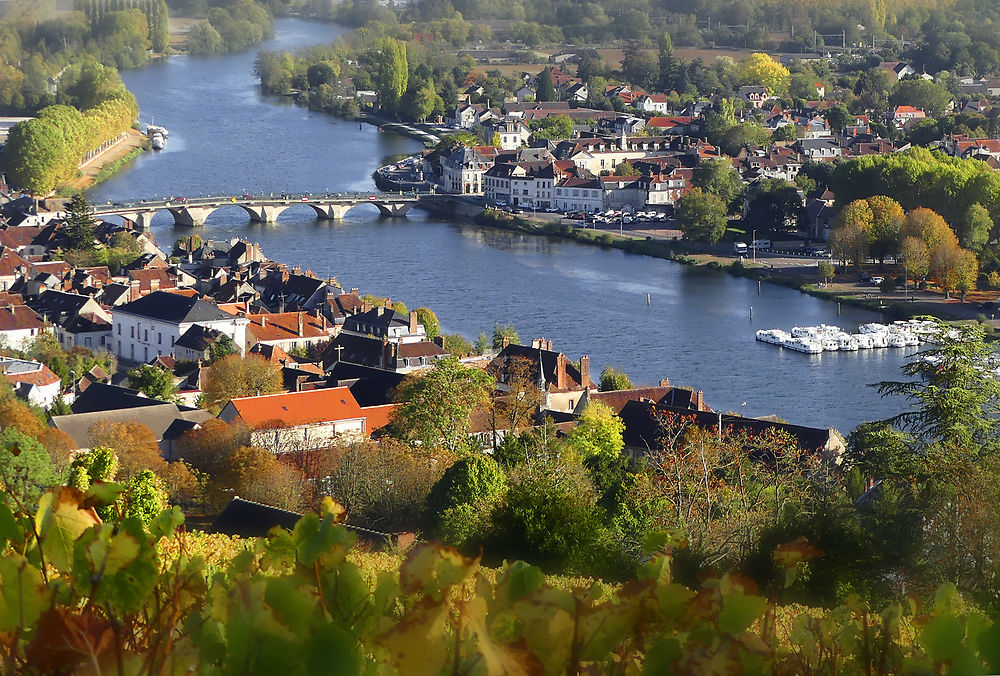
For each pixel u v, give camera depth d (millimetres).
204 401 191375
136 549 15781
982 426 98125
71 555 15680
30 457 94688
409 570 14930
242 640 14188
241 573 16344
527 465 116875
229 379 190250
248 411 160500
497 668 13977
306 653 14102
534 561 75375
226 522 108375
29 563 15609
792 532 71625
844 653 17641
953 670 15391
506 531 77188
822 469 100812
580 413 165875
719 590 15578
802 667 17438
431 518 113625
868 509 88875
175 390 197000
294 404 162750
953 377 100250
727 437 130000
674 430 151250
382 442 143500
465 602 14664
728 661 15195
